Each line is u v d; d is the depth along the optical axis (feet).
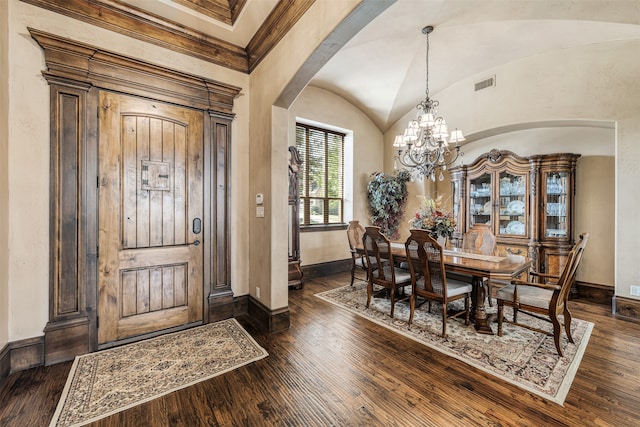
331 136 18.11
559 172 13.03
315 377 6.77
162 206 9.15
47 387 6.34
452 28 10.91
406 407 5.75
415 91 16.16
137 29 8.72
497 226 14.85
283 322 9.47
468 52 12.59
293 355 7.79
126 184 8.52
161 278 9.14
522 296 8.45
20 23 7.05
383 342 8.54
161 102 9.09
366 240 11.55
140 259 8.75
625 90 10.67
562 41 11.34
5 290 6.76
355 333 9.18
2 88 6.59
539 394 6.13
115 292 8.34
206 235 10.00
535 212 13.46
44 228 7.34
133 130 8.62
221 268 10.36
